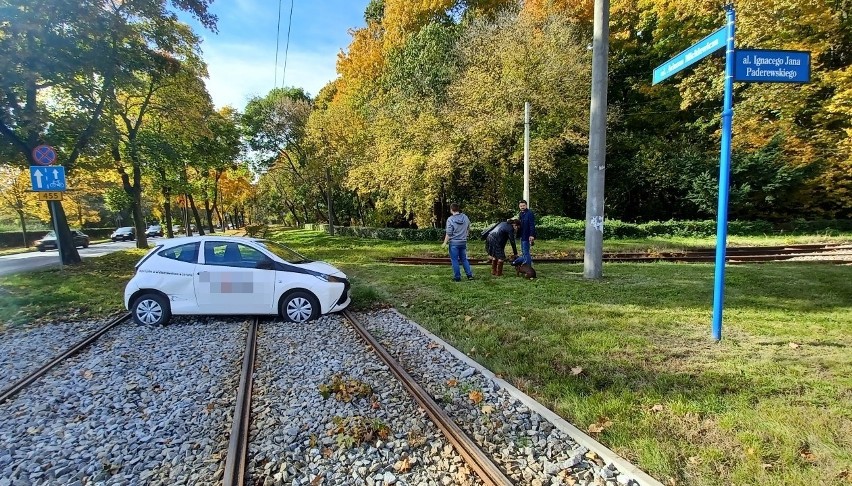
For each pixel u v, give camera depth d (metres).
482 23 25.31
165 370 5.33
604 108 10.45
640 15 26.67
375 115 27.84
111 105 17.19
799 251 16.06
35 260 24.03
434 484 3.03
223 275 7.64
